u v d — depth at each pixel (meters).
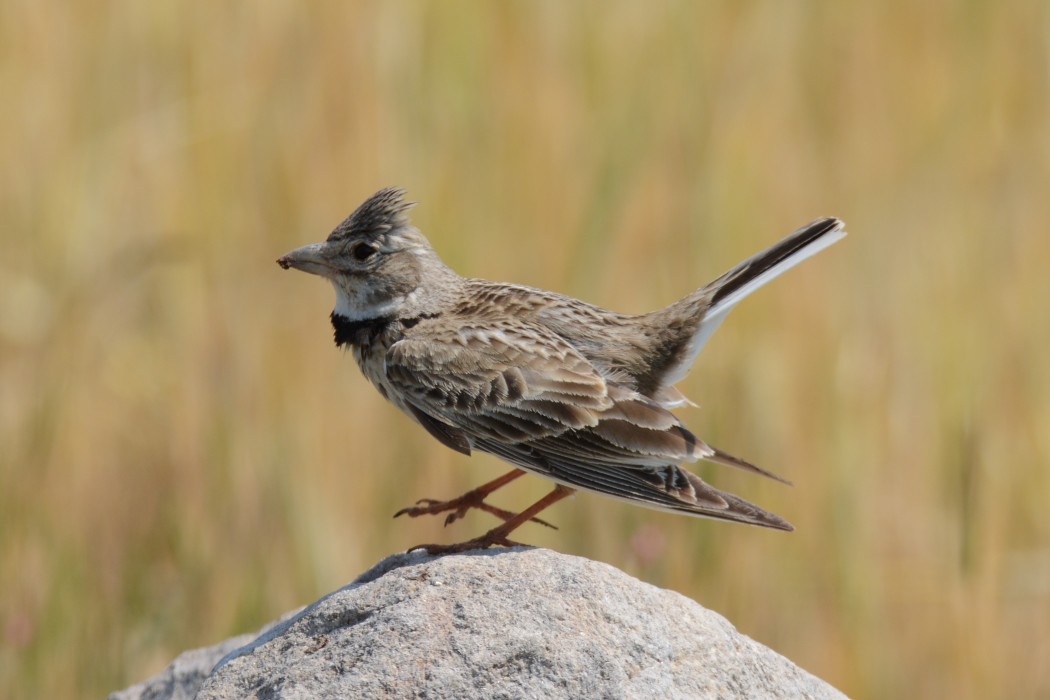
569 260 13.44
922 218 15.00
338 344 9.91
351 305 9.80
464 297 9.71
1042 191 15.44
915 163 15.44
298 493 12.33
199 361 13.39
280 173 14.27
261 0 15.27
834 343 13.37
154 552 12.45
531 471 8.90
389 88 14.50
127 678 11.70
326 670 7.20
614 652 7.18
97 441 13.15
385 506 12.70
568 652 7.14
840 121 15.77
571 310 9.45
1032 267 14.72
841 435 12.90
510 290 9.69
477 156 14.17
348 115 14.45
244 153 14.60
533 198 13.96
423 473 12.88
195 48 15.36
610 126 13.96
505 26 14.84
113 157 14.91
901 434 13.50
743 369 13.02
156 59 15.55
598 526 12.52
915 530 13.27
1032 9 16.61
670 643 7.29
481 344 9.20
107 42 15.64
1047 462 13.48
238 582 12.08
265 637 7.87
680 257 13.70
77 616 11.89
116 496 12.83
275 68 15.05
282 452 12.45
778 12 15.93
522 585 7.45
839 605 12.30
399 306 9.70
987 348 14.04
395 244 9.70
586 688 7.07
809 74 16.09
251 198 14.34
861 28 16.36
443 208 13.80
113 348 13.70
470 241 13.61
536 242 13.64
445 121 14.37
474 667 7.09
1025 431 13.71
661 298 13.62
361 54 14.72
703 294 9.30
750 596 12.21
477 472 12.91
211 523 12.40
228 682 7.37
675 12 14.97
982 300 14.46
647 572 11.96
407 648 7.18
